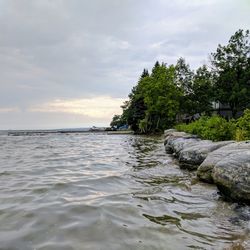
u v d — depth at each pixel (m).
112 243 4.01
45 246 3.88
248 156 6.07
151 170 10.23
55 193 6.72
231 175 5.89
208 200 6.25
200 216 5.21
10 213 5.21
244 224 4.71
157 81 52.66
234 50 40.25
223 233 4.39
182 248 3.86
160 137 38.56
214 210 5.55
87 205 5.74
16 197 6.31
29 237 4.18
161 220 4.99
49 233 4.33
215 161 7.55
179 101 53.66
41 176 8.97
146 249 3.83
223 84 40.53
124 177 8.88
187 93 54.66
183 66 58.81
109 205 5.80
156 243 4.03
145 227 4.64
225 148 8.13
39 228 4.52
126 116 68.69
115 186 7.64
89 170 10.31
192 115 53.31
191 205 5.90
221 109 49.34
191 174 9.34
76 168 10.80
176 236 4.28
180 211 5.50
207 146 10.11
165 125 54.56
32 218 4.96
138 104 59.16
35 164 11.95
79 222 4.81
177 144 14.51
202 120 20.45
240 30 40.03
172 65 53.91
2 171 9.96
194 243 4.02
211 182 7.49
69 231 4.42
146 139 33.91
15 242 4.00
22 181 8.10
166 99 51.66
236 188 5.70
